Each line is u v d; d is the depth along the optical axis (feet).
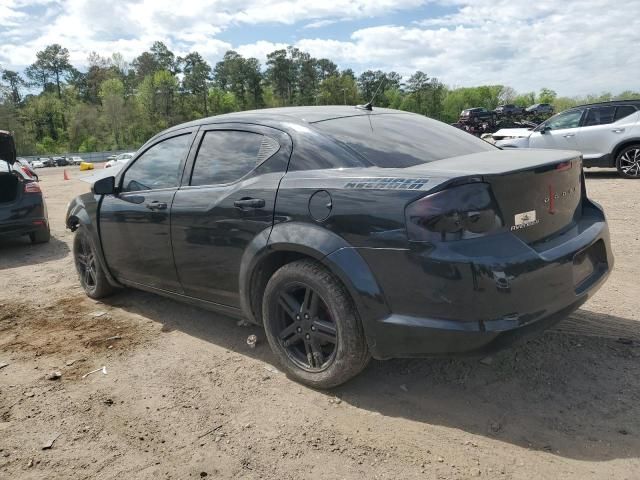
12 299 17.83
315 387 10.73
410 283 8.89
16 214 25.12
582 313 13.61
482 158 10.37
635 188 32.60
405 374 11.19
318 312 10.48
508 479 7.96
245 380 11.35
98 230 15.60
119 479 8.44
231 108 405.59
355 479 8.16
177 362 12.39
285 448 9.00
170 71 440.04
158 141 14.33
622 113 37.60
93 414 10.36
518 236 9.07
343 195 9.66
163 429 9.74
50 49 457.27
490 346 8.60
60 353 13.23
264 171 11.32
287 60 410.31
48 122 407.44
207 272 12.32
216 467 8.62
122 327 14.71
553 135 40.50
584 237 10.19
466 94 388.78
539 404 9.80
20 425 10.11
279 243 10.42
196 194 12.42
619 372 10.68
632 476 7.85
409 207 8.80
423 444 8.91
